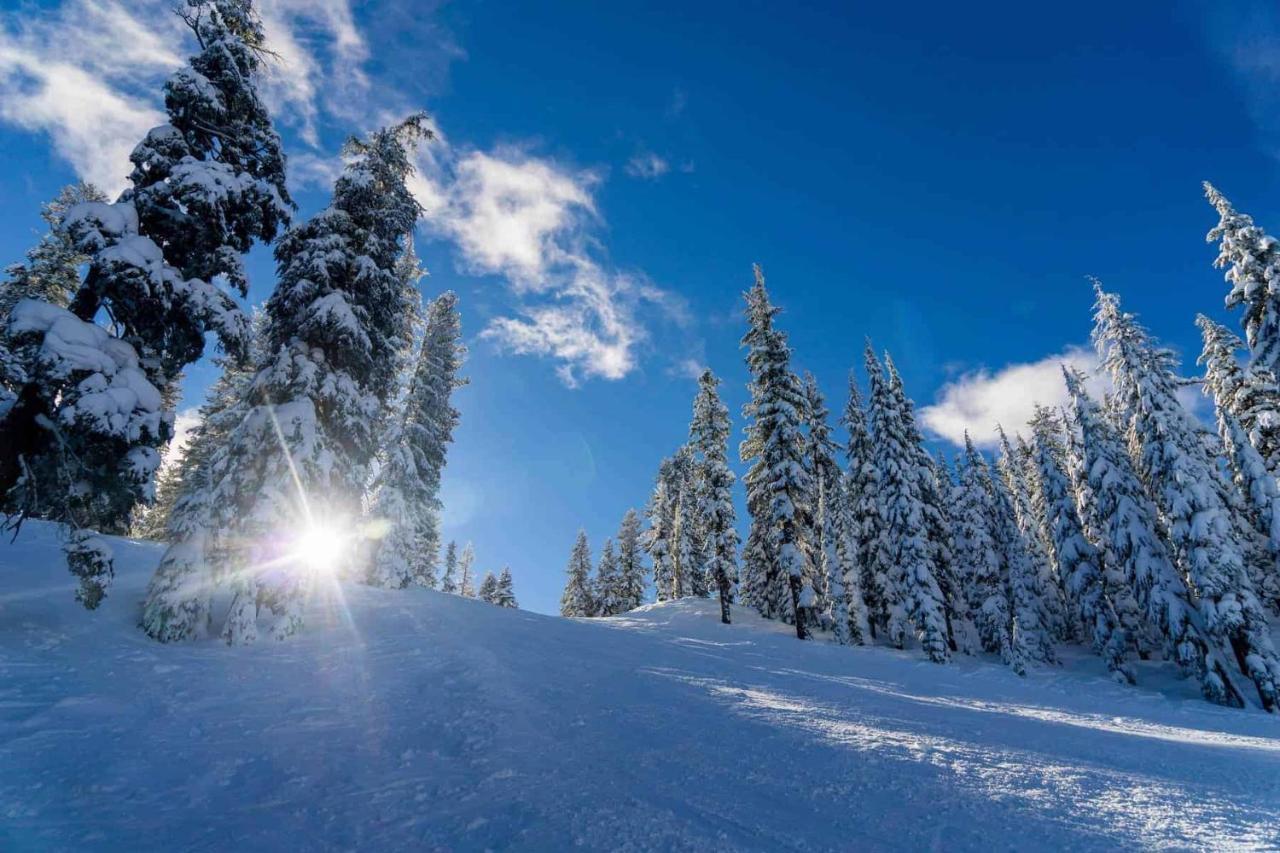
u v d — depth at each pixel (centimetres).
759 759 662
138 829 459
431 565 3506
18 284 2294
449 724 793
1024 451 4575
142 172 1261
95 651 1028
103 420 990
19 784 521
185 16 1335
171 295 1156
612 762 649
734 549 3347
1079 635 3772
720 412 3856
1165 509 2316
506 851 427
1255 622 2016
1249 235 2462
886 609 3241
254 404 1546
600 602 6134
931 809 509
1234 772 669
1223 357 2675
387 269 1764
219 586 1429
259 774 599
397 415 2883
